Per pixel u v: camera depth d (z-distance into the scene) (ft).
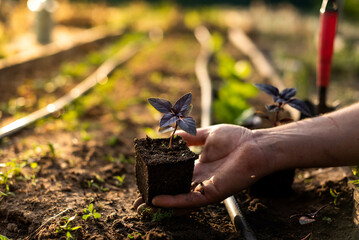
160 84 4.66
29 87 4.22
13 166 2.21
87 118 3.33
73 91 3.90
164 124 1.66
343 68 5.64
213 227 1.85
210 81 4.19
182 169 1.74
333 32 2.20
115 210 1.93
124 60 5.70
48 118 3.19
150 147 1.83
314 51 6.57
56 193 2.04
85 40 7.39
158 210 1.82
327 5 2.20
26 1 8.38
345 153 1.77
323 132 1.79
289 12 12.59
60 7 10.59
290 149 1.79
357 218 1.83
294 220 1.90
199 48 7.78
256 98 4.04
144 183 1.80
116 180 2.24
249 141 1.83
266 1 17.61
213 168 1.89
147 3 15.12
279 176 2.00
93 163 2.41
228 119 2.79
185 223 1.84
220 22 11.30
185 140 1.98
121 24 10.36
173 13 11.27
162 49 7.43
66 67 5.07
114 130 3.01
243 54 6.98
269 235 1.82
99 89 4.05
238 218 1.84
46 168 2.30
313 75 5.42
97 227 1.81
